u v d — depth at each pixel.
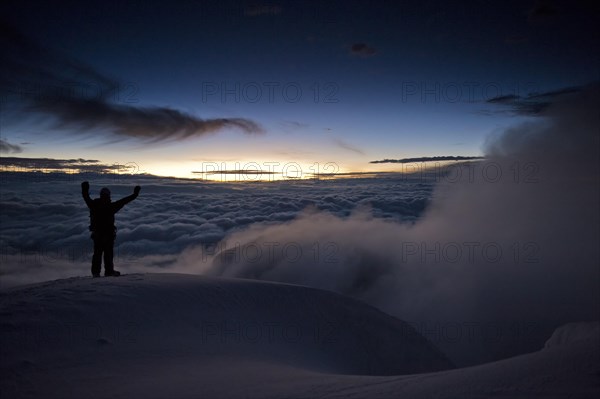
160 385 3.70
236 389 3.53
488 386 2.88
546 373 2.91
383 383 3.47
